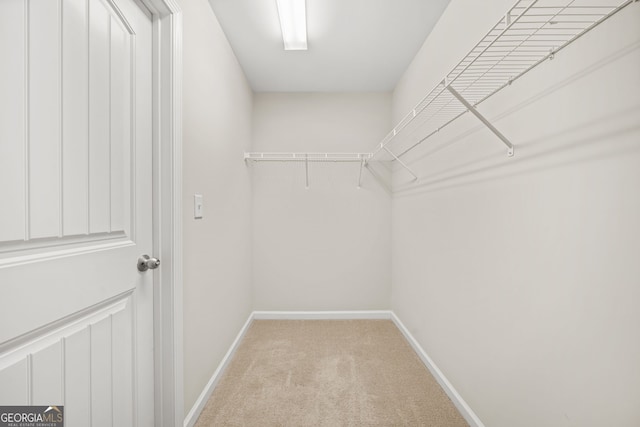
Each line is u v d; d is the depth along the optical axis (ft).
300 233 9.48
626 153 2.37
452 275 5.39
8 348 2.23
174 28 3.99
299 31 6.28
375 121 9.45
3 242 2.15
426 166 6.62
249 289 8.98
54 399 2.58
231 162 6.93
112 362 3.30
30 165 2.33
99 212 3.05
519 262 3.62
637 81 2.28
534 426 3.38
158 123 3.96
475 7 4.52
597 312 2.62
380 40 6.67
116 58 3.28
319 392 5.58
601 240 2.58
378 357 6.97
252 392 5.58
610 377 2.51
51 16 2.47
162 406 4.05
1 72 2.12
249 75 8.35
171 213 4.00
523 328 3.56
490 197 4.23
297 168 9.45
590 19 2.68
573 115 2.85
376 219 9.50
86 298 2.89
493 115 4.16
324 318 9.48
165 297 4.03
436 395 5.50
